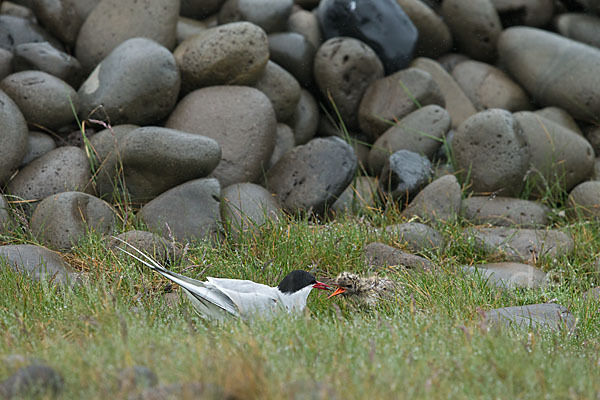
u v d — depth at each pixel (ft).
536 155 46.80
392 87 49.16
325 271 35.60
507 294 32.32
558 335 25.93
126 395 16.87
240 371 17.74
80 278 31.07
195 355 19.43
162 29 46.50
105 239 35.45
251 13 50.14
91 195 38.09
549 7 56.44
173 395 16.55
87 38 46.73
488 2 55.06
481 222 42.39
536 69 52.11
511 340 22.63
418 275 33.22
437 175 45.78
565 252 38.40
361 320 24.93
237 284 26.58
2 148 38.32
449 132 49.37
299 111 49.73
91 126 43.01
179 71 43.45
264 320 23.57
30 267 31.65
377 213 42.52
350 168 42.06
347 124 51.21
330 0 51.21
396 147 46.98
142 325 23.94
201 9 53.42
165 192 38.55
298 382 17.49
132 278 31.89
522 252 38.63
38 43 44.11
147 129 37.99
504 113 44.14
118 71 42.14
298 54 49.73
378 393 17.40
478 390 18.81
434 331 23.62
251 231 36.99
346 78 49.55
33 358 19.75
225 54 43.60
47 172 38.96
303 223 38.11
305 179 42.11
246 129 42.52
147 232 35.35
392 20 50.62
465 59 56.44
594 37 55.36
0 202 36.88
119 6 46.68
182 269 33.65
